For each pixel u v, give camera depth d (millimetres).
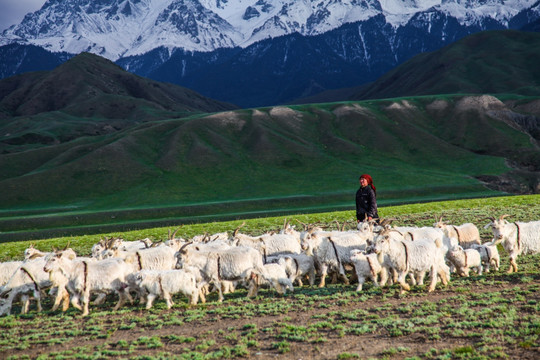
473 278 18500
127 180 143625
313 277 20047
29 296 18422
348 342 12500
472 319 13398
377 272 17438
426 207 47812
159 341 13422
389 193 127750
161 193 134875
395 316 14281
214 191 138750
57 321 16422
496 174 148125
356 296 16844
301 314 15250
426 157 168125
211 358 11898
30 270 18234
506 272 19531
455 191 132000
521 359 10625
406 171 152250
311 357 11695
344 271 19438
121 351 12836
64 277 17406
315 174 150625
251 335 13344
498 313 13719
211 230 40125
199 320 15359
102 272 17297
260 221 44031
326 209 101938
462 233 22188
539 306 13711
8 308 17938
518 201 46219
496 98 199750
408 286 16984
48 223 96500
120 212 105125
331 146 174250
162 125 183125
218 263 17906
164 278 17047
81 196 134500
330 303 16234
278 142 171750
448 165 161625
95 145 168875
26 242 39375
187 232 40094
